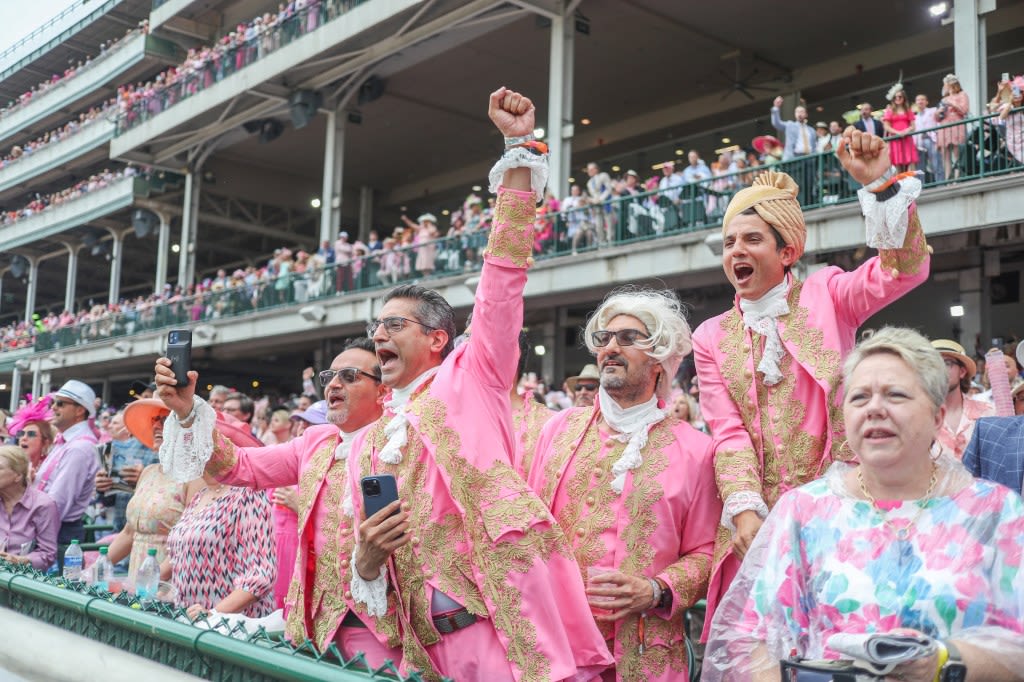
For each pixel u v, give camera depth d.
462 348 2.77
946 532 2.07
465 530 2.59
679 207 14.71
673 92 25.72
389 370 2.88
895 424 2.10
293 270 23.69
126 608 2.94
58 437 6.88
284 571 4.26
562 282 16.25
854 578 2.10
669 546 3.01
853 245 12.37
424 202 35.56
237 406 6.36
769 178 3.39
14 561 4.73
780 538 2.26
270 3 29.12
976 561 2.02
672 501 3.02
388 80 25.66
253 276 25.53
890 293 3.04
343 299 20.95
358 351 3.12
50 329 35.09
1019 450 3.28
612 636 2.94
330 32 21.81
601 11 20.61
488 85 26.08
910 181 2.90
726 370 3.31
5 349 36.75
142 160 30.62
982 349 14.27
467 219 18.95
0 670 3.37
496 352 2.68
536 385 12.19
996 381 4.52
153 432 4.63
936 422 2.13
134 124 29.94
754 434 3.20
